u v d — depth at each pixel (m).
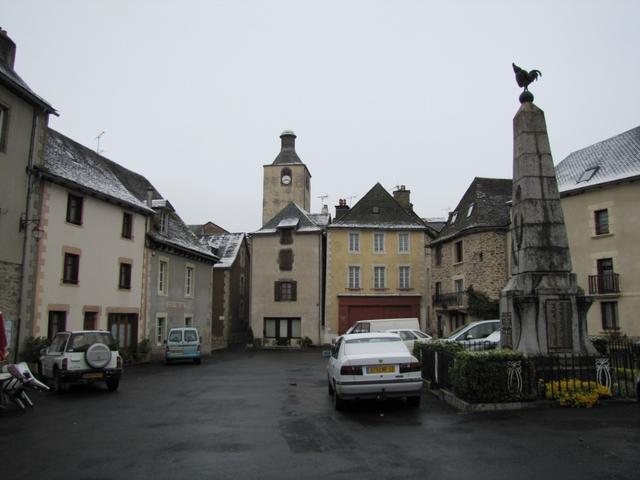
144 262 25.80
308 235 43.00
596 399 9.52
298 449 7.18
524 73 12.36
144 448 7.39
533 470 5.96
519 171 12.08
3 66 17.44
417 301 41.59
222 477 5.95
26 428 8.91
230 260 44.94
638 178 23.61
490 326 19.41
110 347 14.38
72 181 19.91
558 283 11.26
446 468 6.12
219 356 31.95
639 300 23.41
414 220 43.56
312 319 41.94
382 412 9.91
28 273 17.80
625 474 5.75
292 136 65.81
